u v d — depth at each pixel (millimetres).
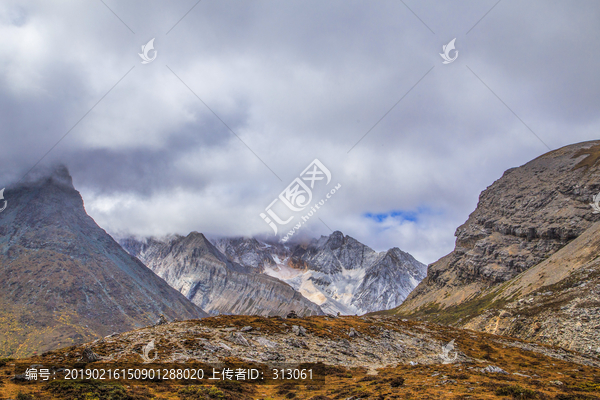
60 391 45344
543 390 57844
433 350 104000
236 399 51000
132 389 50469
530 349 115875
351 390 58688
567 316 150750
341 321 122250
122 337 80625
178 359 68688
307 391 59594
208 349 76188
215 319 102375
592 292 160375
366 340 102938
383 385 62219
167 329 88875
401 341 108375
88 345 73500
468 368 80438
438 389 57438
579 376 80312
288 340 90250
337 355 87375
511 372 83250
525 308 183500
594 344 125375
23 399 41562
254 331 92812
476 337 125500
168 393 51062
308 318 122188
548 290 194750
